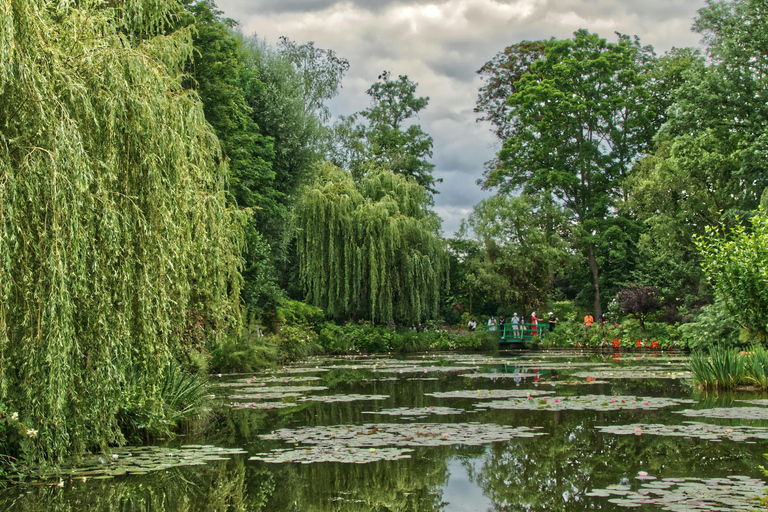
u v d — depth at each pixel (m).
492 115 40.09
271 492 4.89
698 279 26.25
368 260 25.55
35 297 4.57
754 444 6.32
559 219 33.06
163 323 5.67
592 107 33.91
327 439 6.82
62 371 4.60
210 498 4.71
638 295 28.00
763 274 11.23
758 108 19.72
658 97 34.34
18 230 4.54
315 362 20.80
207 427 7.87
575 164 34.53
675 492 4.54
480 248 32.72
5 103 4.73
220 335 9.13
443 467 5.61
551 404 9.47
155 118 5.90
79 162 4.76
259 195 21.56
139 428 6.93
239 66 22.52
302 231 25.08
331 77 38.28
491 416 8.37
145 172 5.71
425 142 41.25
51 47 5.02
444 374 15.66
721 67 20.28
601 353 26.06
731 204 21.67
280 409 9.36
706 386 11.66
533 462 5.73
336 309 25.61
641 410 8.74
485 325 32.06
